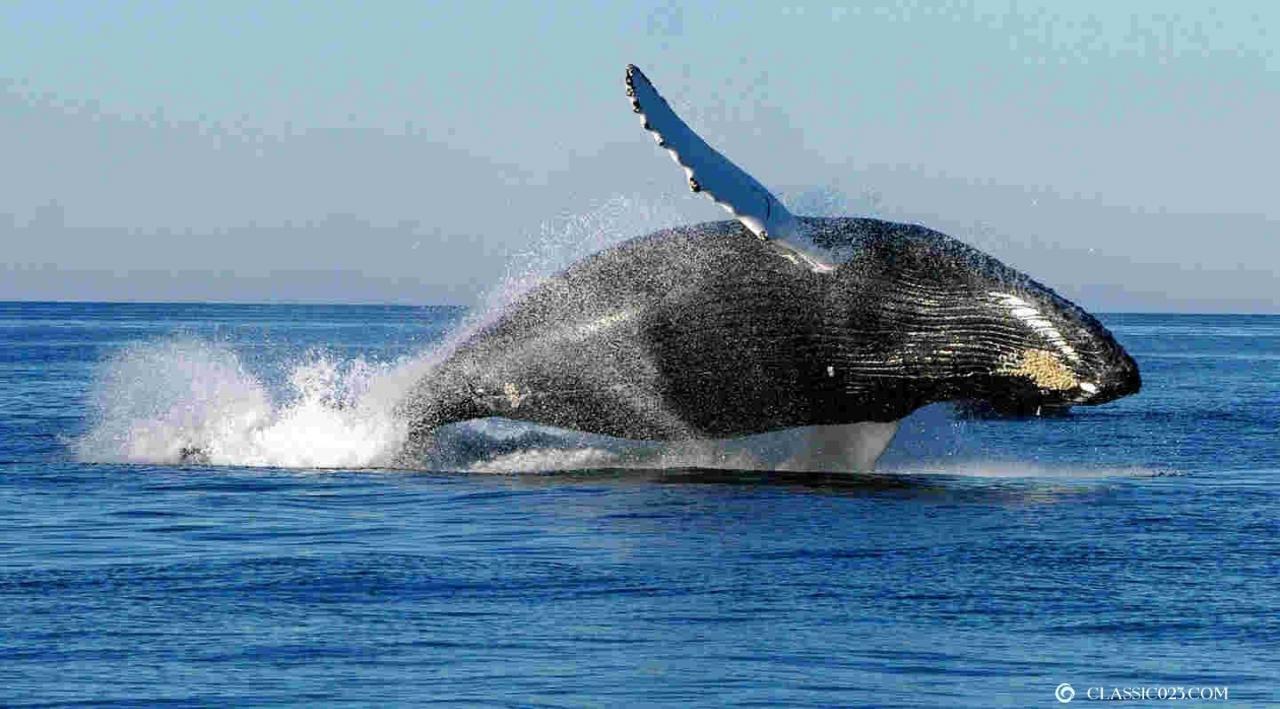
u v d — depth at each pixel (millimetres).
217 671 49031
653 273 93500
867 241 90375
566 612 57094
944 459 109875
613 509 81500
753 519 78375
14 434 122375
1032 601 59375
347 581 62438
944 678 48875
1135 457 117750
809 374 92562
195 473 96625
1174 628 55375
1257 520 79875
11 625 54750
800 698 46656
